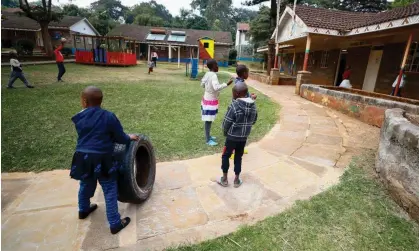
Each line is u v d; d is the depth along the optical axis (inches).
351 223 99.1
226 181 124.3
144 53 1508.4
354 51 528.4
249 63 1562.5
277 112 286.8
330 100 315.0
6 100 283.3
